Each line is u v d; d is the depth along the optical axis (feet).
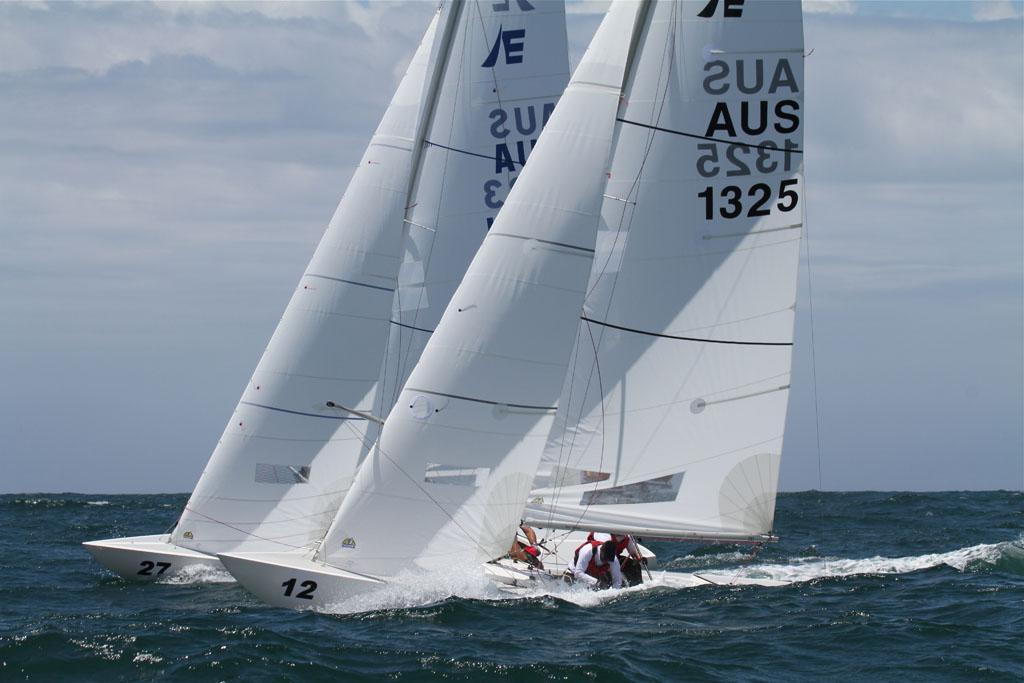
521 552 165.48
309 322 175.73
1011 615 142.20
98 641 124.06
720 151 148.97
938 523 313.53
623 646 124.57
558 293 146.82
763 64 148.46
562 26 177.06
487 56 175.94
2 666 116.47
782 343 151.33
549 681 111.14
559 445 152.97
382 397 177.06
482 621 135.54
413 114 178.19
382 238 176.65
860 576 173.17
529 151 176.24
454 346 146.30
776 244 150.30
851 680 113.39
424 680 111.14
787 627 134.72
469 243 176.24
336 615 141.08
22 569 202.49
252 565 144.97
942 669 116.98
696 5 147.84
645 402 151.84
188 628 131.34
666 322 150.41
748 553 231.91
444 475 146.00
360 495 146.00
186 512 176.65
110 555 175.94
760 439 152.56
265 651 119.03
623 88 148.97
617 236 149.79
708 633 131.54
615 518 153.48
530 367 146.72
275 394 175.01
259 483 174.60
